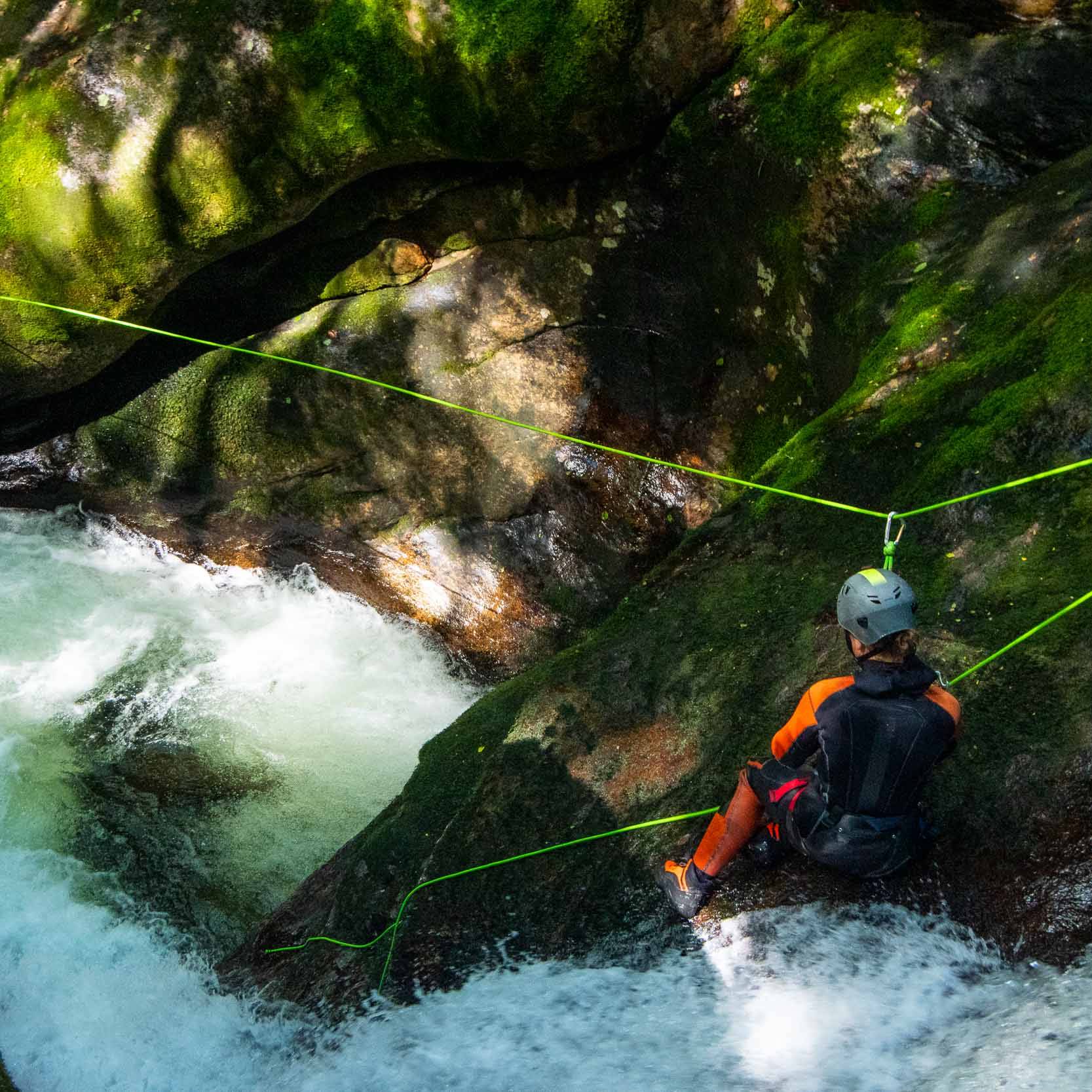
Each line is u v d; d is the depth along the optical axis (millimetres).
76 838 6676
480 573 8078
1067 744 3619
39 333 7715
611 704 4664
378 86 6891
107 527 8773
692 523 7410
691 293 7133
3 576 8508
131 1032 4902
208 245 7441
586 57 6480
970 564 4324
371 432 8109
